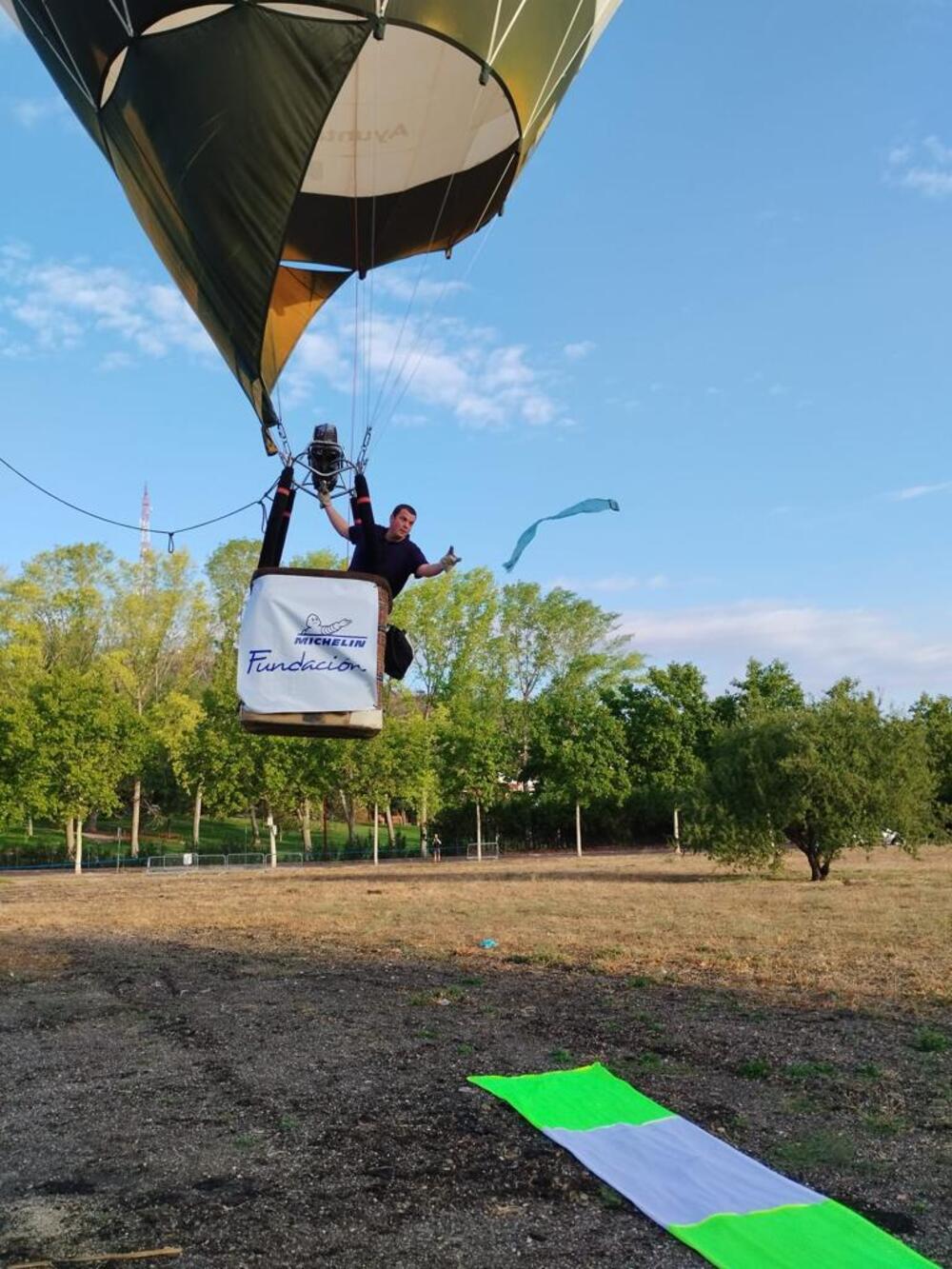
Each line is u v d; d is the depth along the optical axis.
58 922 18.80
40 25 7.52
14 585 50.94
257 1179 5.36
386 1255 4.45
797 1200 4.94
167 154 7.21
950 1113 6.37
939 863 36.06
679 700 56.03
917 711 51.22
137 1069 7.67
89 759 39.44
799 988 10.57
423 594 57.28
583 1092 6.79
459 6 7.05
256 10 6.73
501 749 50.31
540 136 8.84
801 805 25.44
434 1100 6.71
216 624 54.69
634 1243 4.55
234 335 7.73
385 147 9.73
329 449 6.76
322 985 11.21
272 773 43.22
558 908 19.23
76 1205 5.03
